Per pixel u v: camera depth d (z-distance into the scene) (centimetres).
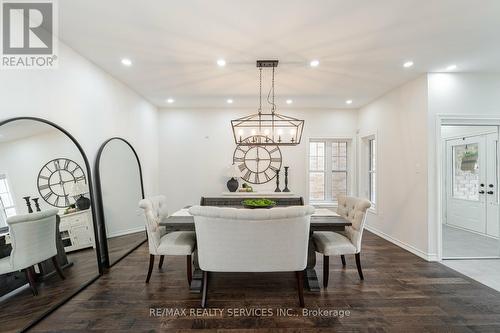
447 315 199
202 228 202
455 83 317
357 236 253
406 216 355
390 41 241
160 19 206
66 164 239
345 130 508
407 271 281
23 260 193
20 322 185
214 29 221
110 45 247
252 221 194
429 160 315
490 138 394
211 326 186
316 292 235
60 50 237
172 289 242
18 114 194
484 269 287
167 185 498
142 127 422
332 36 232
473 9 193
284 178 500
